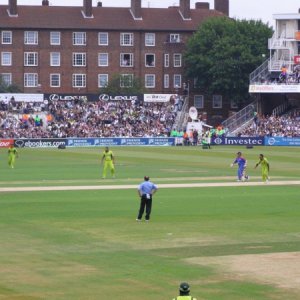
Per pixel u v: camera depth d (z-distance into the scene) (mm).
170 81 170750
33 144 138875
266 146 139875
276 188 66250
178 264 35031
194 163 97812
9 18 168000
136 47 171000
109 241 40531
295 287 31219
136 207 53000
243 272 33594
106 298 29562
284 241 40750
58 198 58125
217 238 41500
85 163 98562
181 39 171500
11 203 55062
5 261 35469
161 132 148875
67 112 149625
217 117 166250
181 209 52125
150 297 29703
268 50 160125
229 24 161000
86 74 170500
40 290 30594
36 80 168875
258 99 151250
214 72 159000
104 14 172250
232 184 69688
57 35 169250
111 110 152000
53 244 39594
